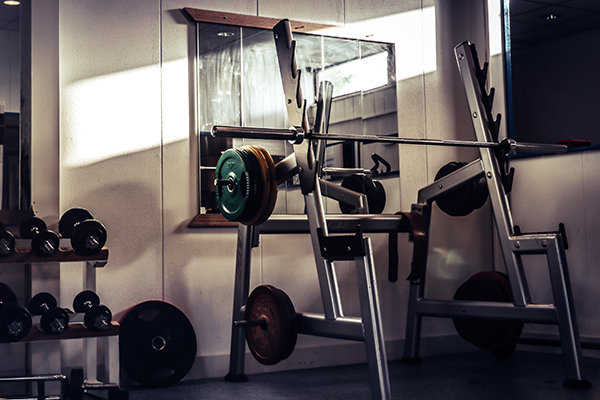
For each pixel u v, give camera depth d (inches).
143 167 115.1
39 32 106.5
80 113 110.7
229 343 120.0
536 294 142.8
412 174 142.2
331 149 132.1
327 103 132.3
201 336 117.5
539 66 248.1
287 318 94.4
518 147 110.5
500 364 127.8
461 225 147.8
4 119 104.6
